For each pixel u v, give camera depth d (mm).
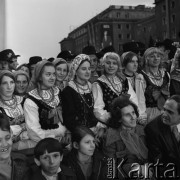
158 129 3031
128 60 4020
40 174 2562
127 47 5234
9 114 3221
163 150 3000
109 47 5535
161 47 5414
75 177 2725
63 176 2666
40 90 3291
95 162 2863
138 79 4000
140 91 3938
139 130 3215
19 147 3143
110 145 3012
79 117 3369
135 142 3059
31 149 3129
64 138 3301
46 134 3189
